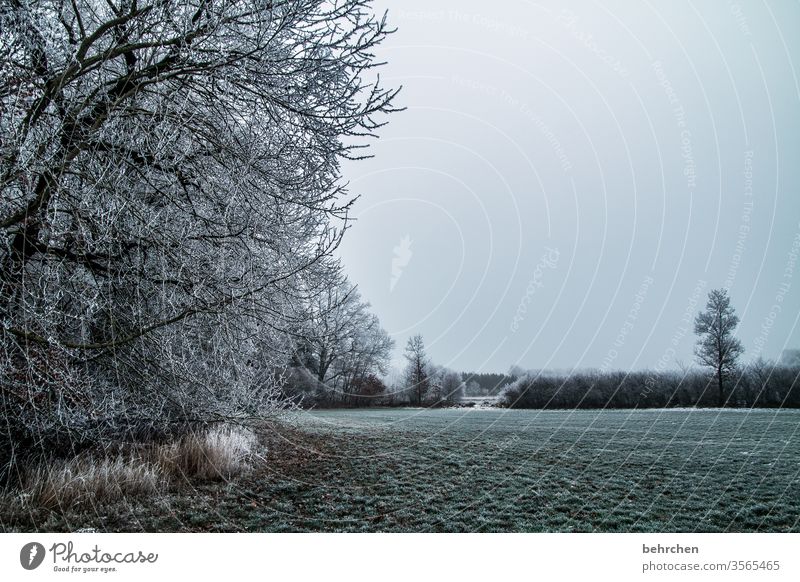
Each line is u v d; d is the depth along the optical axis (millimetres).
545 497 7523
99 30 4586
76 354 4984
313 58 5426
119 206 4512
